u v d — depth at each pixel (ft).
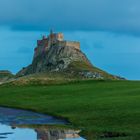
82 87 521.24
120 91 450.30
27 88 563.07
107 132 233.76
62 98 433.89
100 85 537.24
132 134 223.71
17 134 243.81
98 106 342.44
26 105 403.34
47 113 346.13
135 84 524.11
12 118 322.75
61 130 254.88
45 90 513.45
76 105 362.74
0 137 233.76
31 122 296.92
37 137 232.32
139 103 342.64
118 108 322.75
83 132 240.94
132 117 278.05
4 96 483.92
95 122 273.54
